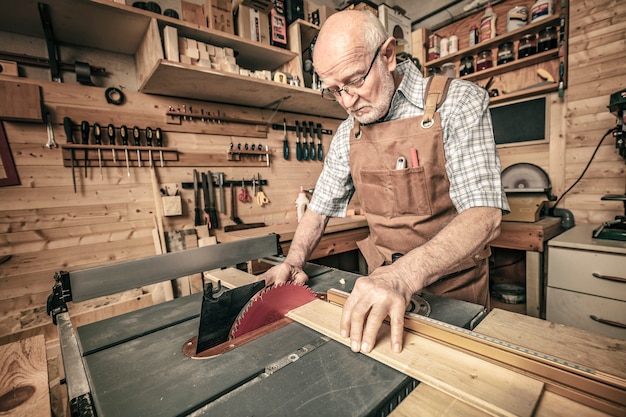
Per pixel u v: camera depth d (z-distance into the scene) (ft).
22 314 4.89
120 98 5.67
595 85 6.50
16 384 2.18
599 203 6.64
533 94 7.32
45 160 5.03
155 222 5.96
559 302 5.62
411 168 3.16
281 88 6.07
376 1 9.32
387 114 3.36
